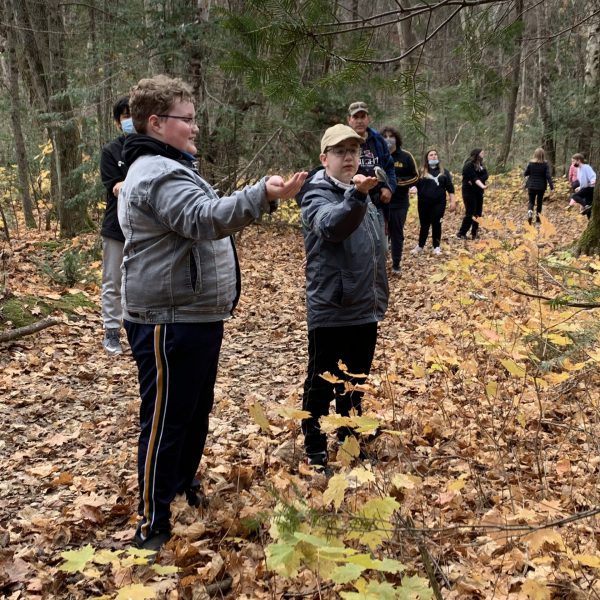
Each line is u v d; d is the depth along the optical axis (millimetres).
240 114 11320
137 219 2449
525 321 3754
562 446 3463
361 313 3225
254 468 3408
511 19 3111
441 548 2410
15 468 3705
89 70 11703
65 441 4043
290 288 8445
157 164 2422
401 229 8688
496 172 20281
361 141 3182
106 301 5637
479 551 2480
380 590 1507
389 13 2668
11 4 12844
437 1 2857
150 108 2502
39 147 12891
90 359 5602
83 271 8039
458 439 3664
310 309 3256
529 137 21438
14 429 4238
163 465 2574
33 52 12320
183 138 2547
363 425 2115
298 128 11031
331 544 1655
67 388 4906
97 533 2906
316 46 2768
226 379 5164
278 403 4508
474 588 2188
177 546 2553
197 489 3055
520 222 15172
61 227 11492
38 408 4559
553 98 16969
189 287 2475
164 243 2447
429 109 2951
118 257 5535
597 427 3555
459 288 4910
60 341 5980
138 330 2562
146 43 10906
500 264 4180
